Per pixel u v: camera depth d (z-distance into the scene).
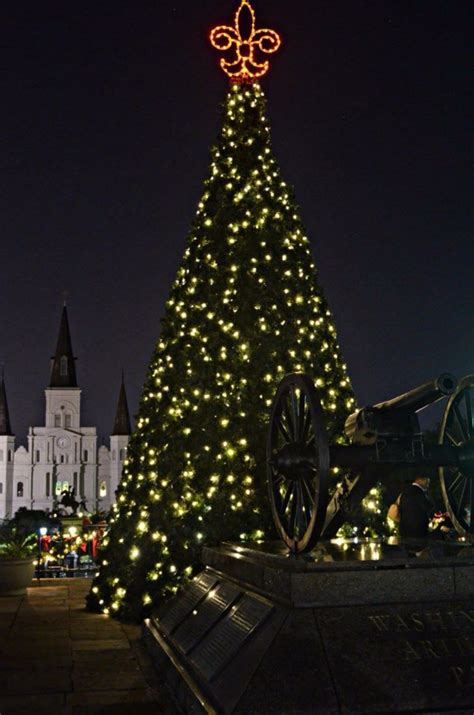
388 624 5.39
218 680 5.42
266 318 10.09
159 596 9.24
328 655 5.13
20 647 8.19
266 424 9.70
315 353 10.20
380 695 4.92
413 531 7.22
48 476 123.25
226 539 9.34
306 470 6.33
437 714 4.87
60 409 125.25
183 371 10.02
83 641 8.46
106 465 126.25
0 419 123.56
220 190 10.84
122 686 6.68
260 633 5.49
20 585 12.10
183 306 10.45
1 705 6.18
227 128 11.22
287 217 10.77
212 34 11.71
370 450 6.59
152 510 9.60
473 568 5.70
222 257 10.41
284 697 4.86
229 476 9.46
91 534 16.41
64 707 6.11
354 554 6.23
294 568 5.70
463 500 7.21
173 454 9.69
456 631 5.39
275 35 11.82
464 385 7.00
